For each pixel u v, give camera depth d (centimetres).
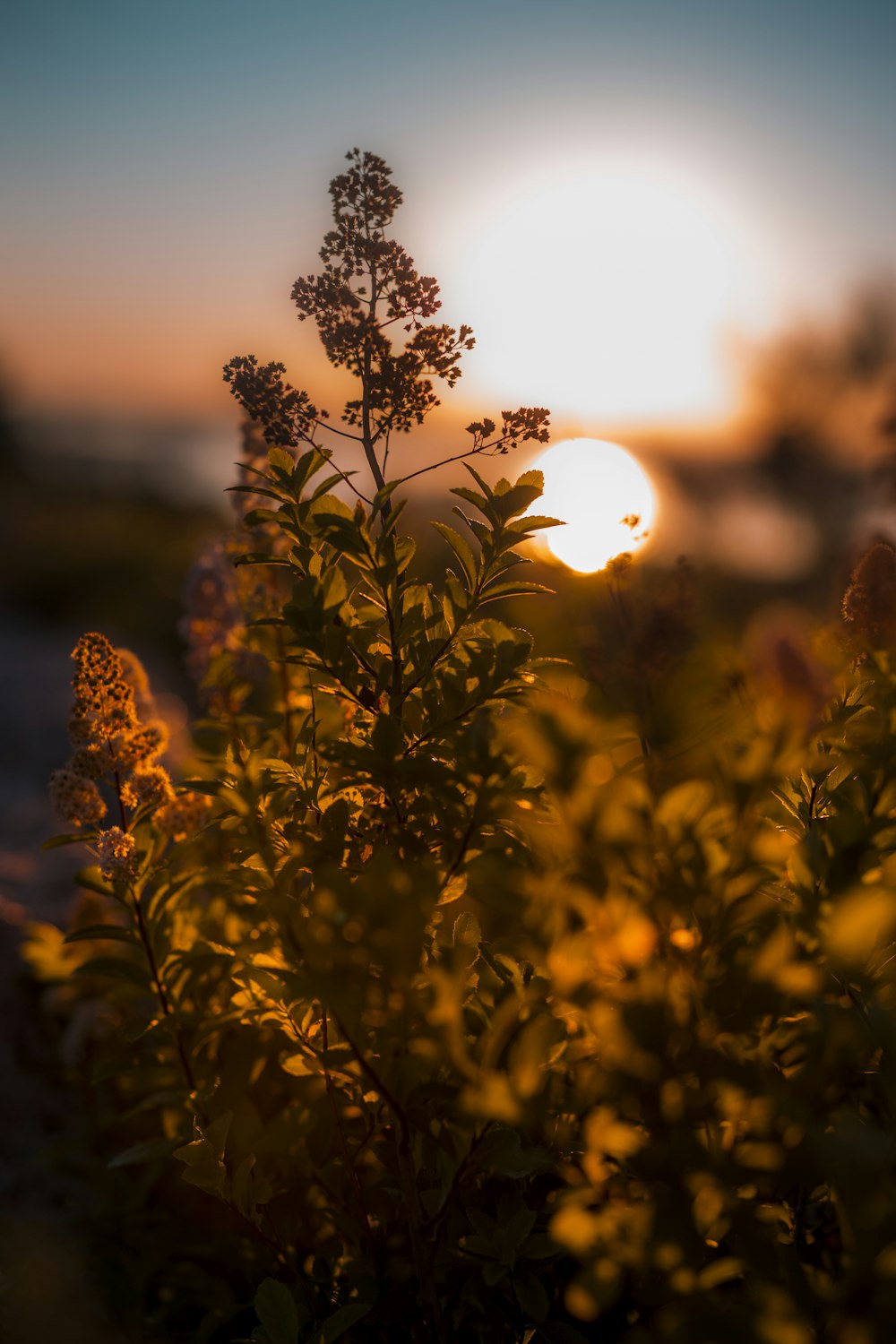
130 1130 98
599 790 55
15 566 436
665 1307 58
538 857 60
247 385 70
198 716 251
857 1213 54
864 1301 54
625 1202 61
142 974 79
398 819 67
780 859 56
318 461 70
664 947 57
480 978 67
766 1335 54
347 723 73
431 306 71
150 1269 87
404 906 56
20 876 153
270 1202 77
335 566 69
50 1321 87
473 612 71
